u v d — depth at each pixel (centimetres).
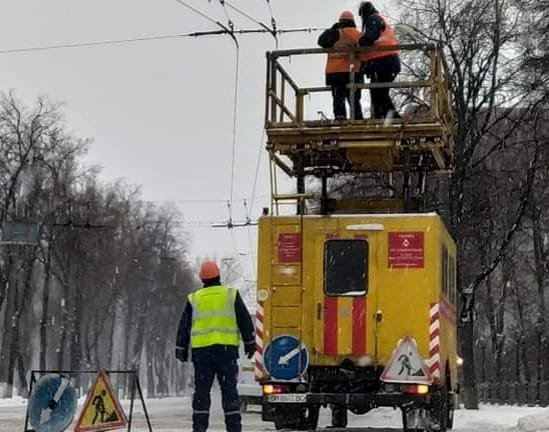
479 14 3275
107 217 6291
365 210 1733
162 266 8269
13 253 5606
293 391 1474
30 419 1080
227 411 1131
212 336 1133
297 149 1577
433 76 1543
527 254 5334
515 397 4997
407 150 1588
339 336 1466
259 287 1500
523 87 3180
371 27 1612
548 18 2928
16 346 5778
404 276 1457
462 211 3275
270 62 1592
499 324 5847
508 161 3412
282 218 1509
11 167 5422
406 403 1437
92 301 6481
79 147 5778
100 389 1179
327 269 1482
